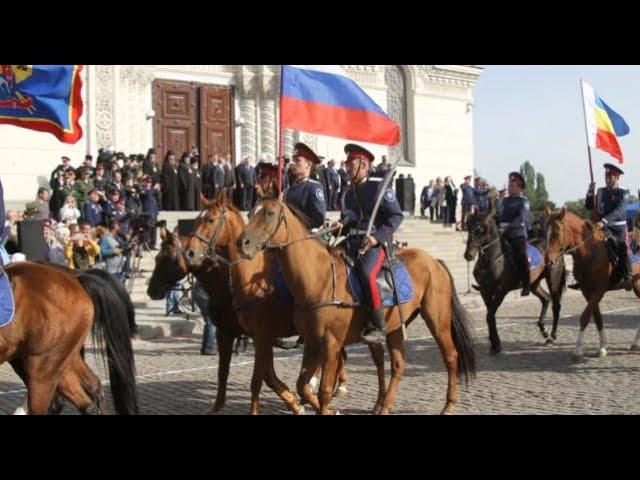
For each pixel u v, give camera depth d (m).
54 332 6.26
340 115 8.88
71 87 8.16
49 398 6.29
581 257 11.50
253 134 27.88
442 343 8.27
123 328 6.90
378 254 7.57
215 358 12.28
